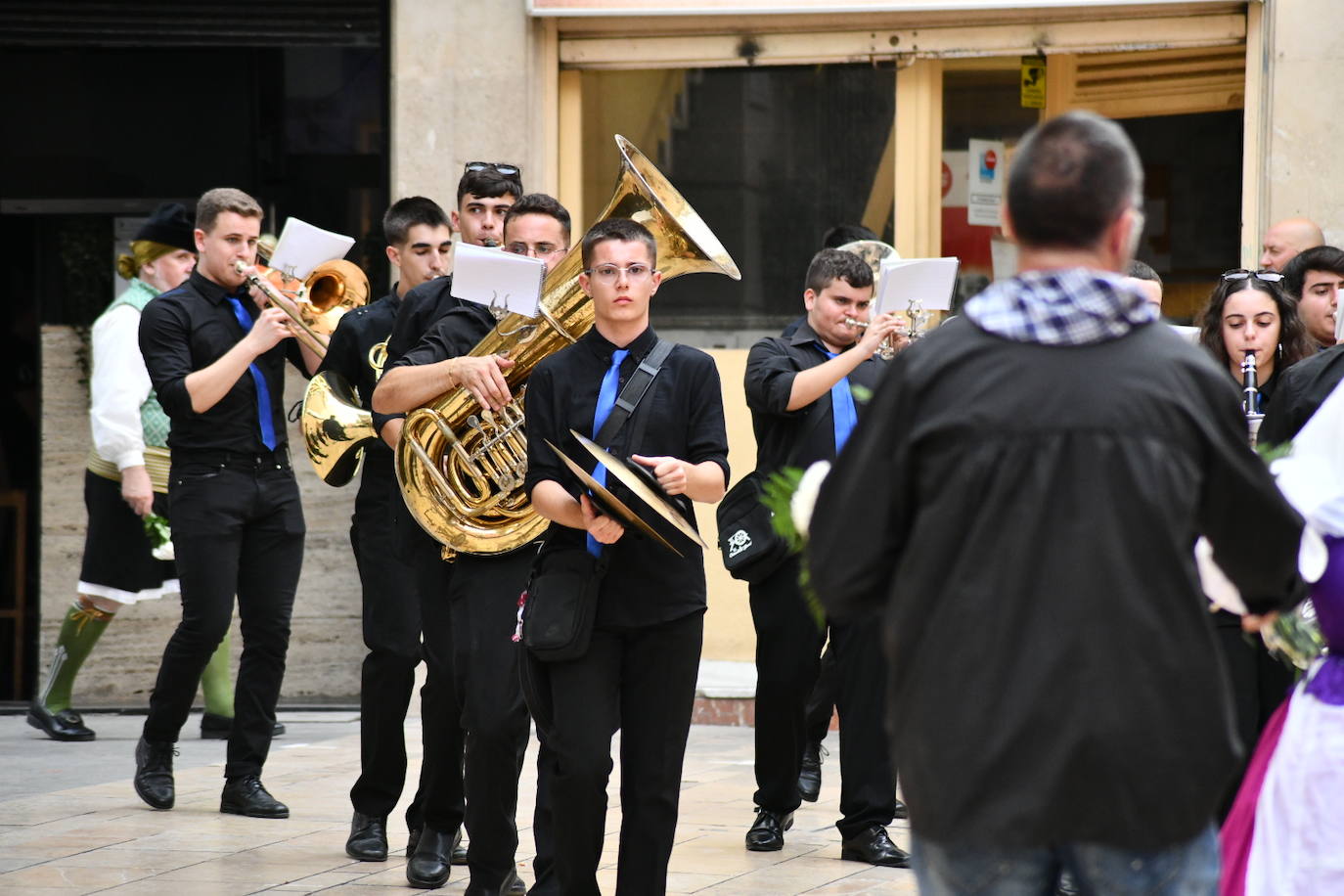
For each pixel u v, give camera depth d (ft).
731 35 62.75
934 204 62.80
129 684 66.33
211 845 42.19
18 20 66.85
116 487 59.26
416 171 62.64
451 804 38.47
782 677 40.98
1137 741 18.08
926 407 19.19
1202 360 19.19
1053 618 18.31
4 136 68.64
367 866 40.19
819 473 22.98
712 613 63.82
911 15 61.62
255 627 46.73
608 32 63.00
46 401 66.23
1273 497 19.33
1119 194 19.38
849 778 40.16
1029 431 18.65
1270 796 25.79
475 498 36.06
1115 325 18.93
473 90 62.44
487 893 34.68
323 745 57.67
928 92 62.49
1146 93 60.90
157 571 60.13
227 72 67.72
